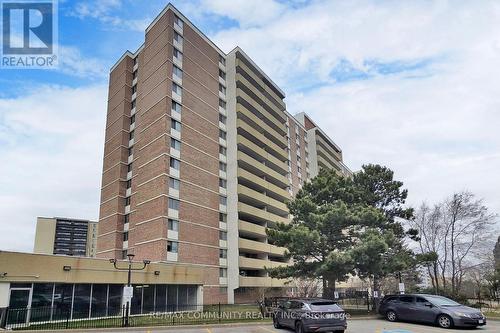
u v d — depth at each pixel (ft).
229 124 161.79
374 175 102.27
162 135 130.41
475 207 112.57
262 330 56.70
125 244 138.82
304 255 93.81
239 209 148.46
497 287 128.26
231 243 145.07
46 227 354.54
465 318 55.72
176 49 143.95
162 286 100.58
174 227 124.67
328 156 257.34
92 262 84.48
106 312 85.40
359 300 119.24
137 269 88.07
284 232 91.40
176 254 122.83
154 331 57.31
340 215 87.76
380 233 87.92
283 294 152.66
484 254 112.37
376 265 81.35
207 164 145.79
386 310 68.13
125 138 152.25
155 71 143.43
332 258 80.94
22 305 71.61
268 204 167.84
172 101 136.26
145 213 128.67
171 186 127.54
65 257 79.71
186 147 137.39
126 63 161.68
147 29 154.40
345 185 102.17
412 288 122.62
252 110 176.45
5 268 69.67
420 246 116.47
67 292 79.46
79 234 363.76
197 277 111.65
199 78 152.25
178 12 148.97
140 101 149.69
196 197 136.56
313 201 101.40
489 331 53.21
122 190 146.30
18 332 55.31
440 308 59.00
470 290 142.41
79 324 65.92
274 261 169.68
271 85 199.11
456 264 113.50
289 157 214.48
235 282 139.33
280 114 199.93
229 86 168.04
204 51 159.22
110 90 169.17
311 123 263.70
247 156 160.04
